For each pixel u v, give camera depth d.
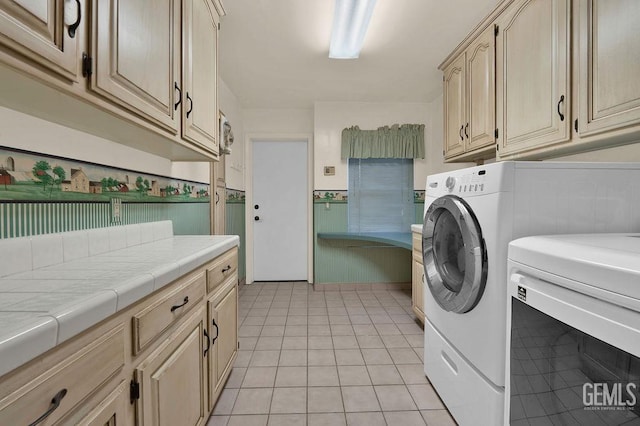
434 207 1.59
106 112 0.88
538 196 1.13
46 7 0.64
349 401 1.63
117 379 0.72
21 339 0.46
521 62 1.67
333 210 3.78
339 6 1.84
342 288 3.78
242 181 3.96
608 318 0.67
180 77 1.31
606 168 1.16
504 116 1.81
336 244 3.79
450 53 2.50
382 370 1.93
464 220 1.27
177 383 1.03
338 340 2.36
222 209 3.08
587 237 0.99
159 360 0.91
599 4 1.24
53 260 0.99
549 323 0.85
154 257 1.12
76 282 0.76
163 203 1.84
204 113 1.60
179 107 1.31
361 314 2.93
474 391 1.26
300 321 2.75
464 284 1.28
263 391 1.71
